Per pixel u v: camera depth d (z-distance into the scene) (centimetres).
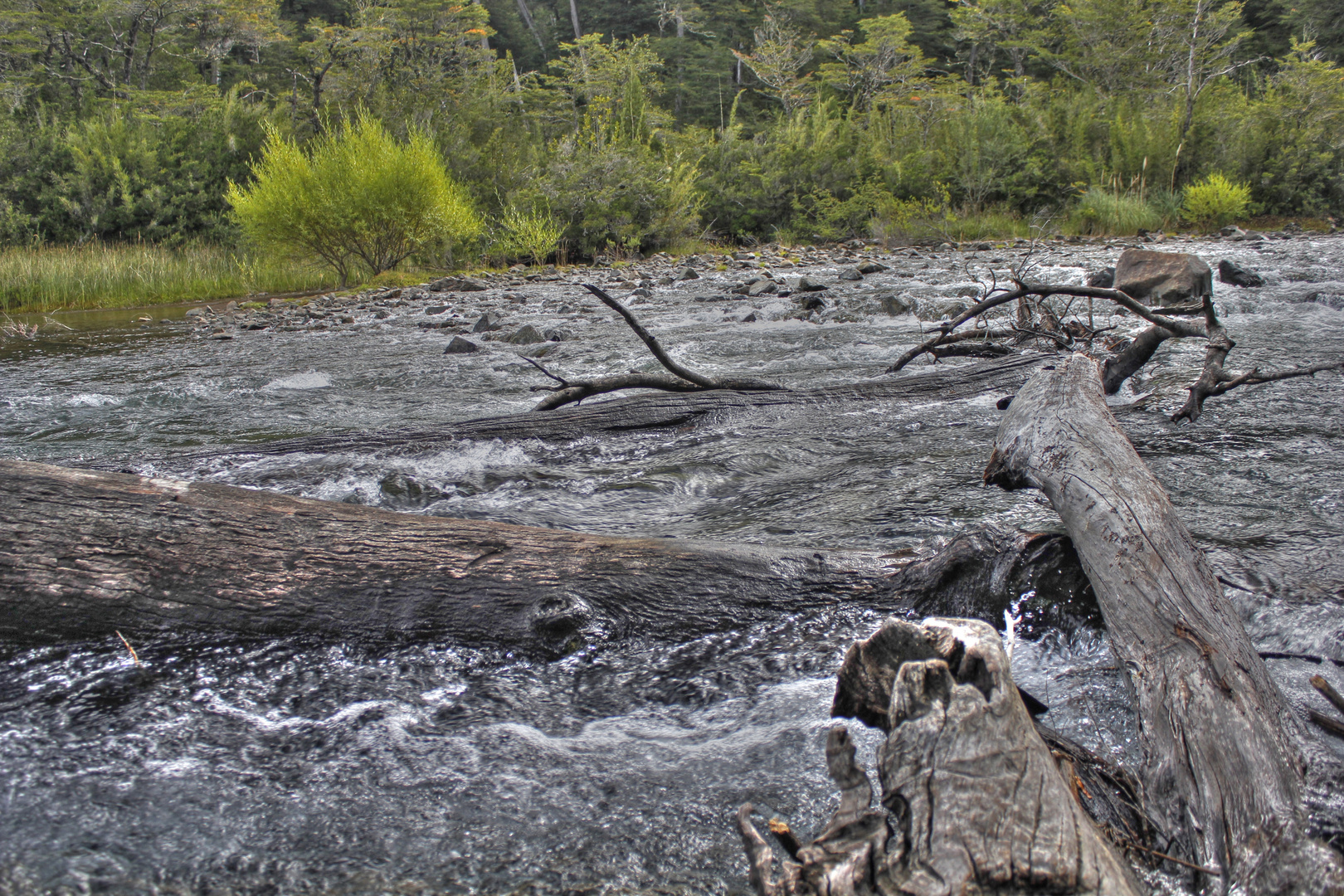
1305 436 342
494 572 195
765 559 203
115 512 196
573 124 2659
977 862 95
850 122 2567
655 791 140
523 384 562
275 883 120
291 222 1300
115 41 2950
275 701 168
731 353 643
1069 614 181
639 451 375
